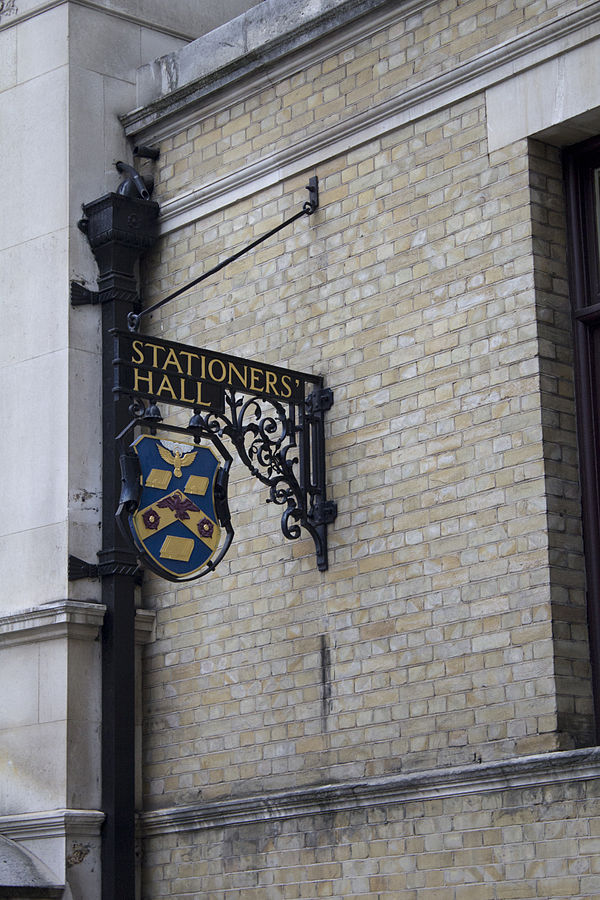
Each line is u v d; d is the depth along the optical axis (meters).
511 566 13.09
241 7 18.33
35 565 15.80
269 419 14.50
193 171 16.48
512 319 13.45
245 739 14.95
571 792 12.25
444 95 14.24
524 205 13.51
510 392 13.36
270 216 15.71
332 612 14.44
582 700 12.73
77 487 15.74
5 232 16.86
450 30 14.26
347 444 14.59
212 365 14.30
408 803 13.35
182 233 16.52
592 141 13.68
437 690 13.42
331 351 14.89
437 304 14.06
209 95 16.31
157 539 13.71
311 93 15.45
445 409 13.83
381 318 14.51
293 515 14.41
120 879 14.94
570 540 13.01
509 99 13.77
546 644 12.71
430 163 14.32
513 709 12.84
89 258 16.39
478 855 12.75
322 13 15.14
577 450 13.25
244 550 15.41
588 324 13.50
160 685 15.89
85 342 16.14
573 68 13.33
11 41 17.22
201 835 15.05
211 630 15.54
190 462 14.05
